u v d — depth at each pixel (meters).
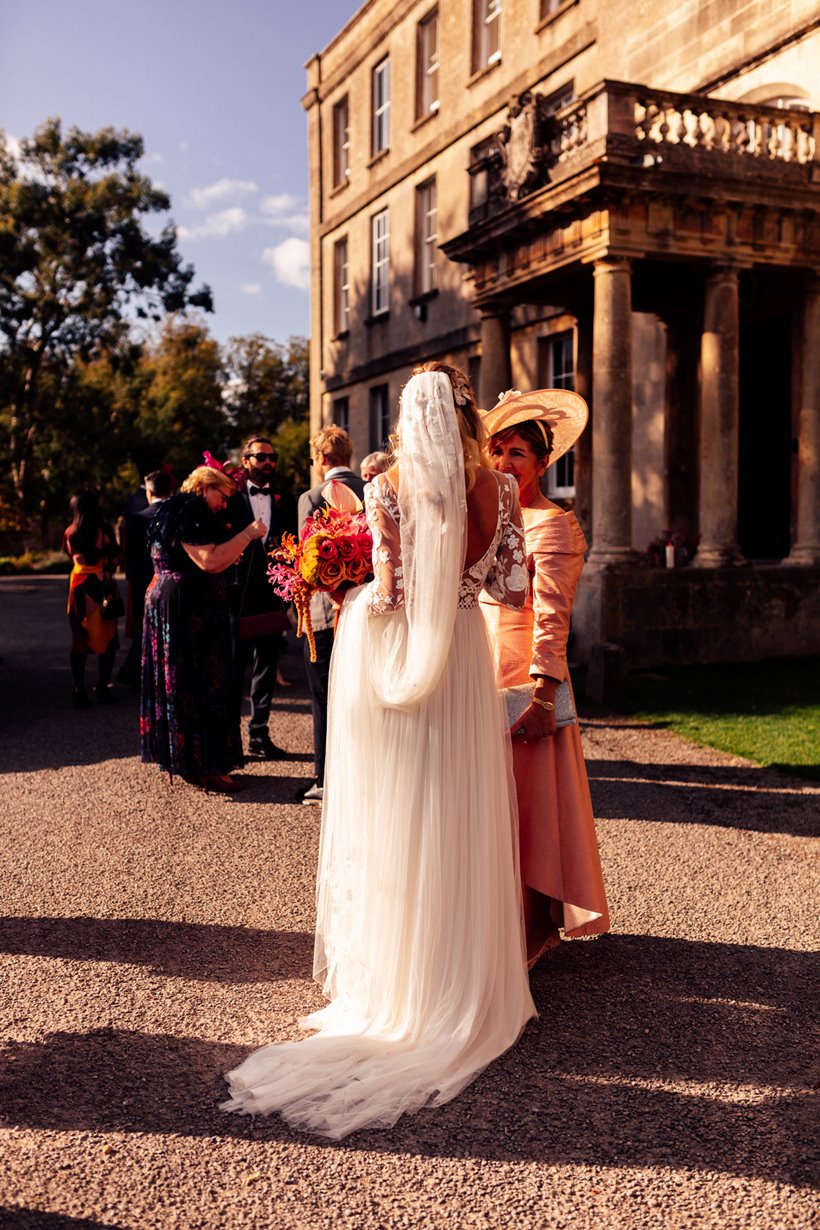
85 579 8.29
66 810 5.36
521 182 11.27
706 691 8.84
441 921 2.83
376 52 20.55
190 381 51.38
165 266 36.50
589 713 7.96
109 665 8.62
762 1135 2.43
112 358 38.03
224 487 5.48
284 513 6.62
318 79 23.36
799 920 3.84
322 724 5.42
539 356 15.43
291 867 4.45
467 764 2.88
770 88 11.73
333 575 3.31
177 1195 2.18
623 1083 2.67
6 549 36.56
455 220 17.86
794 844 4.75
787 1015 3.06
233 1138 2.40
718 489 10.74
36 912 3.92
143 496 9.14
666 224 10.16
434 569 2.77
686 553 11.10
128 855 4.61
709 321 10.59
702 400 10.80
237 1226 2.09
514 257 11.69
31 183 34.84
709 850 4.68
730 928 3.77
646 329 13.62
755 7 11.80
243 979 3.32
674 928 3.77
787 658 10.83
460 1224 2.10
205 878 4.30
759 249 10.53
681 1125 2.47
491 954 2.86
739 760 6.41
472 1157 2.34
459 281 17.77
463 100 17.58
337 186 22.97
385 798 2.88
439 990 2.83
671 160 9.99
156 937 3.67
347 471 5.55
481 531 2.93
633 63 13.79
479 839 2.86
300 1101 2.54
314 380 24.38
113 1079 2.67
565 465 15.22
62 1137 2.40
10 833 4.95
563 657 3.26
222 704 5.70
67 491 37.59
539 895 3.35
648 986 3.28
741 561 10.80
